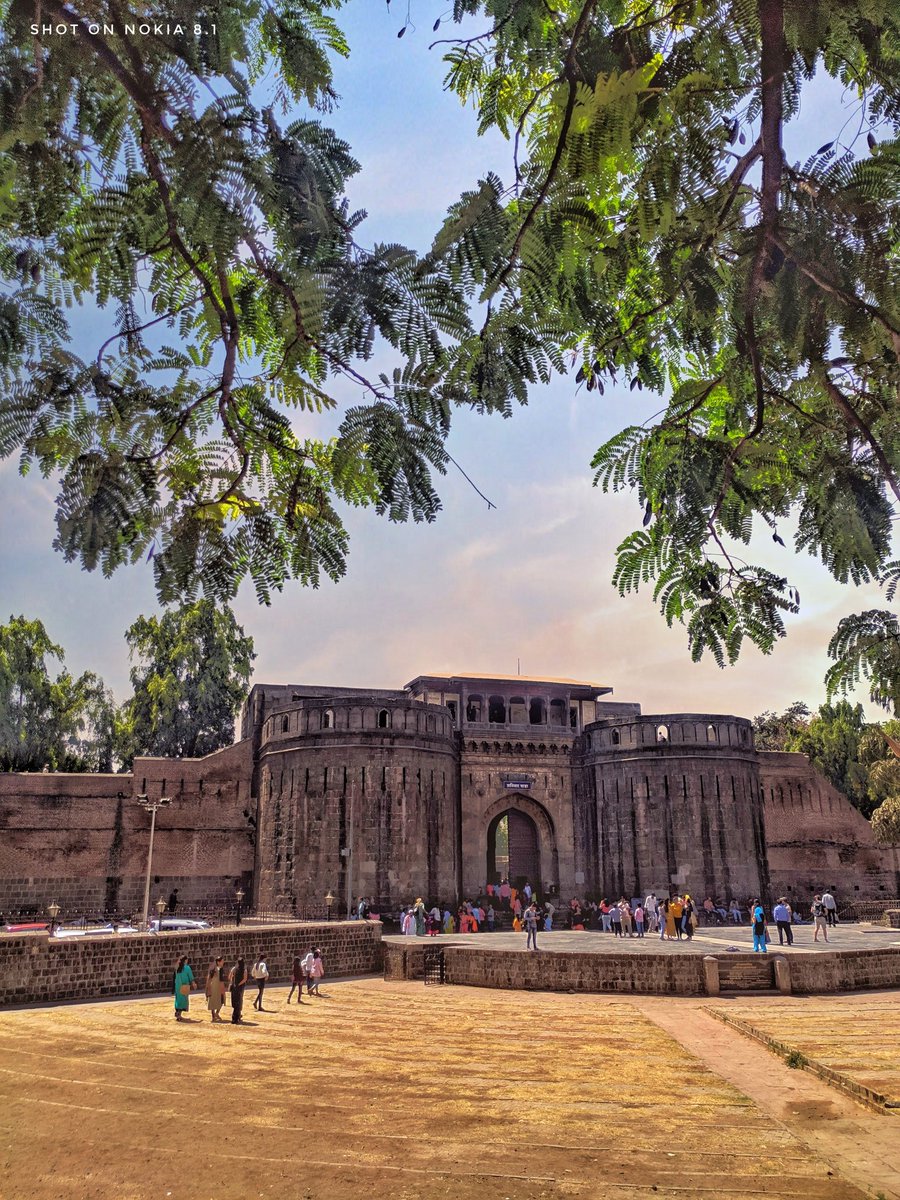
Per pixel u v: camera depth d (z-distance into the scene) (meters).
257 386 6.09
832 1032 20.83
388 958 32.91
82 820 50.88
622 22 5.05
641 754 53.06
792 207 4.60
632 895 51.62
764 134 4.37
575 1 5.10
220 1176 11.47
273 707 52.22
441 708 52.22
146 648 66.31
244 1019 23.30
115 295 5.55
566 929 47.97
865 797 66.75
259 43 4.96
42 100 4.54
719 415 6.91
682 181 4.29
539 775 55.72
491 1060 18.50
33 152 4.93
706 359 6.13
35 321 5.36
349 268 4.42
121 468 5.41
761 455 6.21
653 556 6.24
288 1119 14.05
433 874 48.62
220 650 66.00
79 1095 15.36
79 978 25.92
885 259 4.39
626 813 53.00
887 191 4.37
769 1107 14.79
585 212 4.50
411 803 48.41
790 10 4.15
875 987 30.03
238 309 5.52
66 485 5.25
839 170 4.44
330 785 48.22
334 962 32.91
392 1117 14.22
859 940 36.94
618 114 4.01
